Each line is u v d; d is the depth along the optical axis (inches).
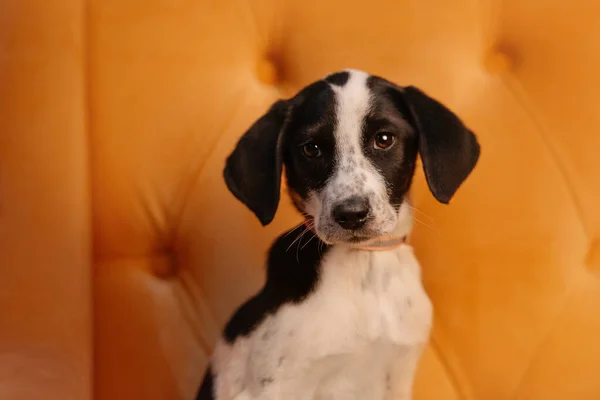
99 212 57.6
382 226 47.4
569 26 59.2
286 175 52.2
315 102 49.4
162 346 58.2
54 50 55.5
